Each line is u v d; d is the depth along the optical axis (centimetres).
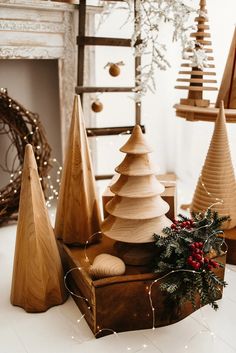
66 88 168
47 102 179
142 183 92
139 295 89
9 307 103
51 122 182
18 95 172
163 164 211
